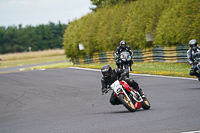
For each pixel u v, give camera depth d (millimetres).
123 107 33250
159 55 82125
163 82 48594
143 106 30016
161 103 32688
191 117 24062
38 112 35188
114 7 112500
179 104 30688
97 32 109062
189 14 70688
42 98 45969
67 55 127938
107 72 28953
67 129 24281
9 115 35094
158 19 85062
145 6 91062
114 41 98438
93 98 41500
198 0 68312
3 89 58688
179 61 75188
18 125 28188
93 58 112188
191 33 69125
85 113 31609
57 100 43000
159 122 23406
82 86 54531
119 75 29828
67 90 51469
